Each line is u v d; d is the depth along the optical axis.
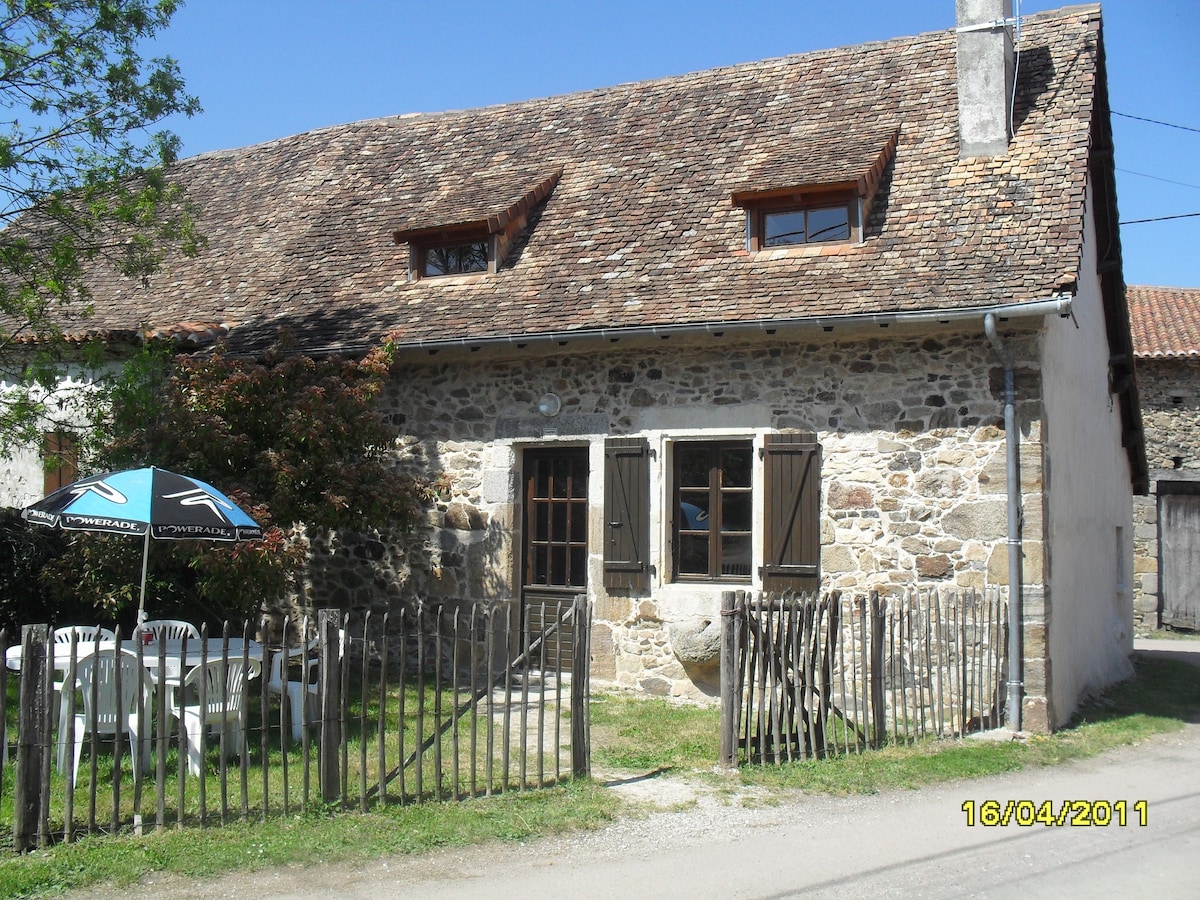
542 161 12.27
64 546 9.84
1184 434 18.33
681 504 9.75
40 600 9.79
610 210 11.02
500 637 10.16
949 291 8.43
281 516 8.95
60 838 5.15
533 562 10.43
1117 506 13.01
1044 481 8.42
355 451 9.75
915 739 7.84
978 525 8.52
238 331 11.16
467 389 10.54
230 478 9.04
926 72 11.24
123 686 6.33
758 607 7.06
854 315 8.52
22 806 4.97
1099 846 5.67
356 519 9.41
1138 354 17.83
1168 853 5.58
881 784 6.70
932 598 8.01
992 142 9.81
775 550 9.16
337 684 5.78
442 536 10.58
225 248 13.14
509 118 13.45
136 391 9.08
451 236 11.06
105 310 12.47
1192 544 18.34
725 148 11.28
